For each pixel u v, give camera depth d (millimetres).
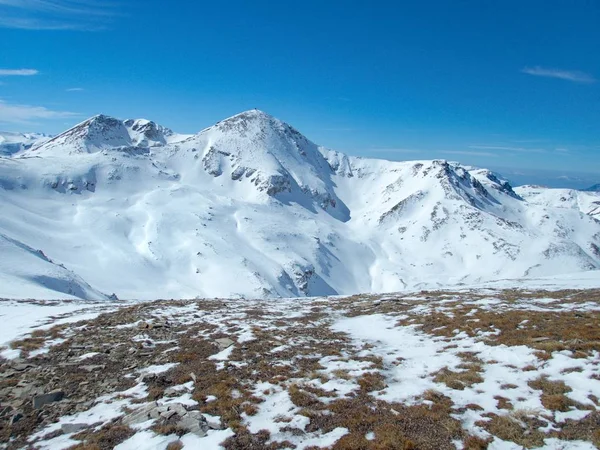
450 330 22953
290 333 24719
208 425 13148
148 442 12258
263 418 13680
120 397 16000
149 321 27016
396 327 25812
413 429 12438
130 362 19953
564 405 12836
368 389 15680
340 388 15875
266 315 30922
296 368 18422
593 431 11438
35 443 13070
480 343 19812
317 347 21734
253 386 16422
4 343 22656
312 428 12938
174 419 13461
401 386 15844
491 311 26266
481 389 14836
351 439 11977
